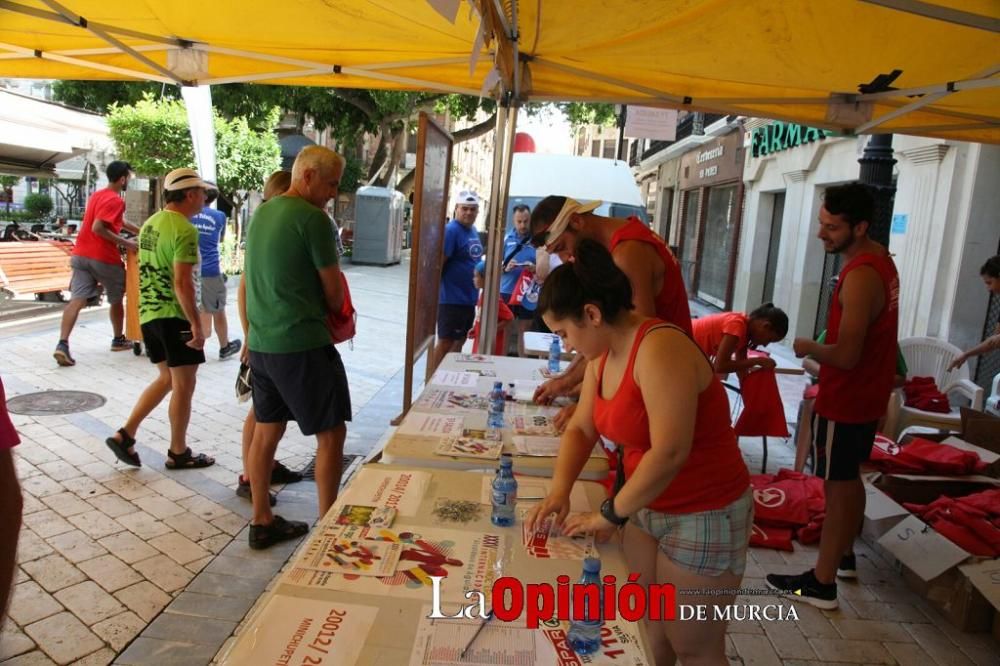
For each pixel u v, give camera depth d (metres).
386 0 3.42
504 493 1.92
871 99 4.38
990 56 3.50
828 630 3.19
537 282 6.92
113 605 3.06
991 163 6.64
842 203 2.98
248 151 14.99
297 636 1.38
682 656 2.09
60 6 3.76
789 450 5.92
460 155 48.06
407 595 1.55
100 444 4.92
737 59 3.80
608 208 8.93
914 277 7.40
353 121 19.61
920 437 4.63
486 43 2.97
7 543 1.22
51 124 11.62
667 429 1.71
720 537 1.96
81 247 6.91
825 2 2.99
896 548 3.57
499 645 1.39
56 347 7.24
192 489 4.30
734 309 14.05
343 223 26.67
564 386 3.19
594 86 4.58
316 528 1.85
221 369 7.27
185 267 4.16
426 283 4.88
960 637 3.20
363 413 6.18
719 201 16.95
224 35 4.26
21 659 2.67
